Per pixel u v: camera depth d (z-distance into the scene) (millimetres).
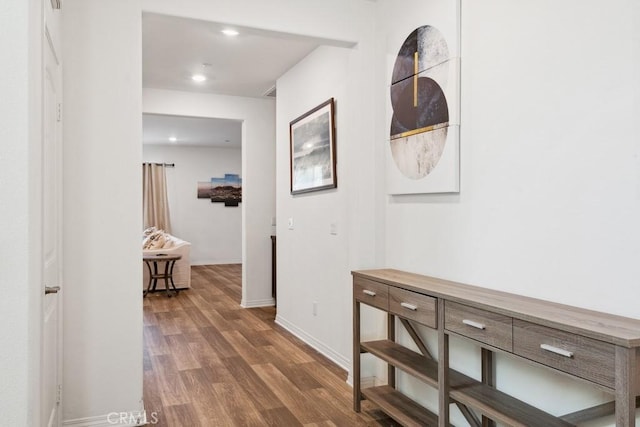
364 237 3059
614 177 1596
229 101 5750
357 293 2740
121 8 2531
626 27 1555
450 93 2332
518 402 1920
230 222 10891
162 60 4344
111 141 2514
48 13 1839
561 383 1812
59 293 2324
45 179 1837
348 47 3135
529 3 1922
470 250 2256
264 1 2814
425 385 2691
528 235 1935
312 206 4156
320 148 3910
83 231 2469
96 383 2486
